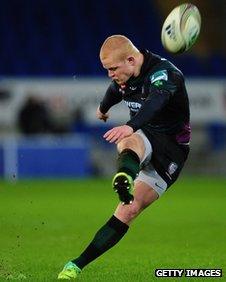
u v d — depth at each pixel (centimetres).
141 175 2108
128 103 2158
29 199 5188
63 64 8100
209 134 7456
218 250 2941
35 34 8281
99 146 7225
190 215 4331
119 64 2056
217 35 8225
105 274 2308
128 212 2088
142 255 2805
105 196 5422
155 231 3597
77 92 7238
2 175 6819
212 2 8238
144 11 8581
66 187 6091
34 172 6919
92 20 8488
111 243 2091
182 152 2152
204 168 7344
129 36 8431
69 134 7138
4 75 7981
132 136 2056
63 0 8562
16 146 6856
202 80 7375
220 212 4481
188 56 8238
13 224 3853
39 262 2602
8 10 8425
